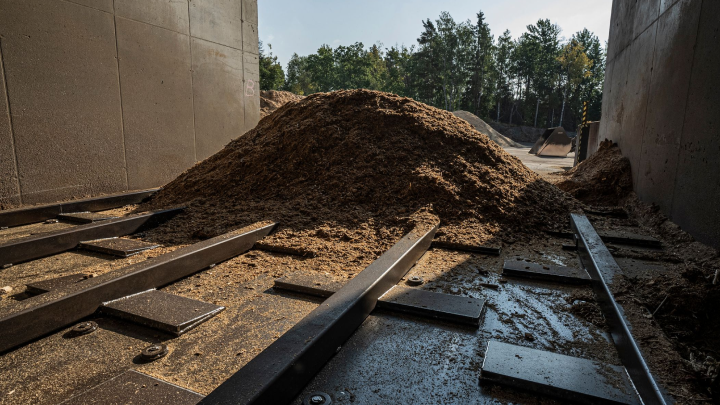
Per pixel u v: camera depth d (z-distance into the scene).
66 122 4.95
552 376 1.59
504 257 3.18
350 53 68.75
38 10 4.55
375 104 5.19
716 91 3.08
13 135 4.46
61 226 4.17
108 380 1.65
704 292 2.35
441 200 3.99
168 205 4.73
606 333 2.04
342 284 2.54
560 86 57.31
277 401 1.42
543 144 19.72
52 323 2.06
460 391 1.56
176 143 6.51
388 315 2.22
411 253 2.92
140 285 2.50
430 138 4.70
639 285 2.62
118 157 5.62
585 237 3.22
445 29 54.56
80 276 2.72
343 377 1.65
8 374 1.72
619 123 6.43
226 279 2.78
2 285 2.68
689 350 1.92
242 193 4.62
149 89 5.96
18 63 4.43
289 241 3.40
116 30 5.41
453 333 2.02
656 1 4.76
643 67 5.16
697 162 3.37
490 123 54.66
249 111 8.10
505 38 58.75
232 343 1.96
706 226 3.17
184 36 6.47
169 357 1.84
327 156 4.69
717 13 3.12
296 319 2.20
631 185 5.35
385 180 4.28
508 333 2.03
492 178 4.36
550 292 2.54
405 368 1.71
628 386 1.54
